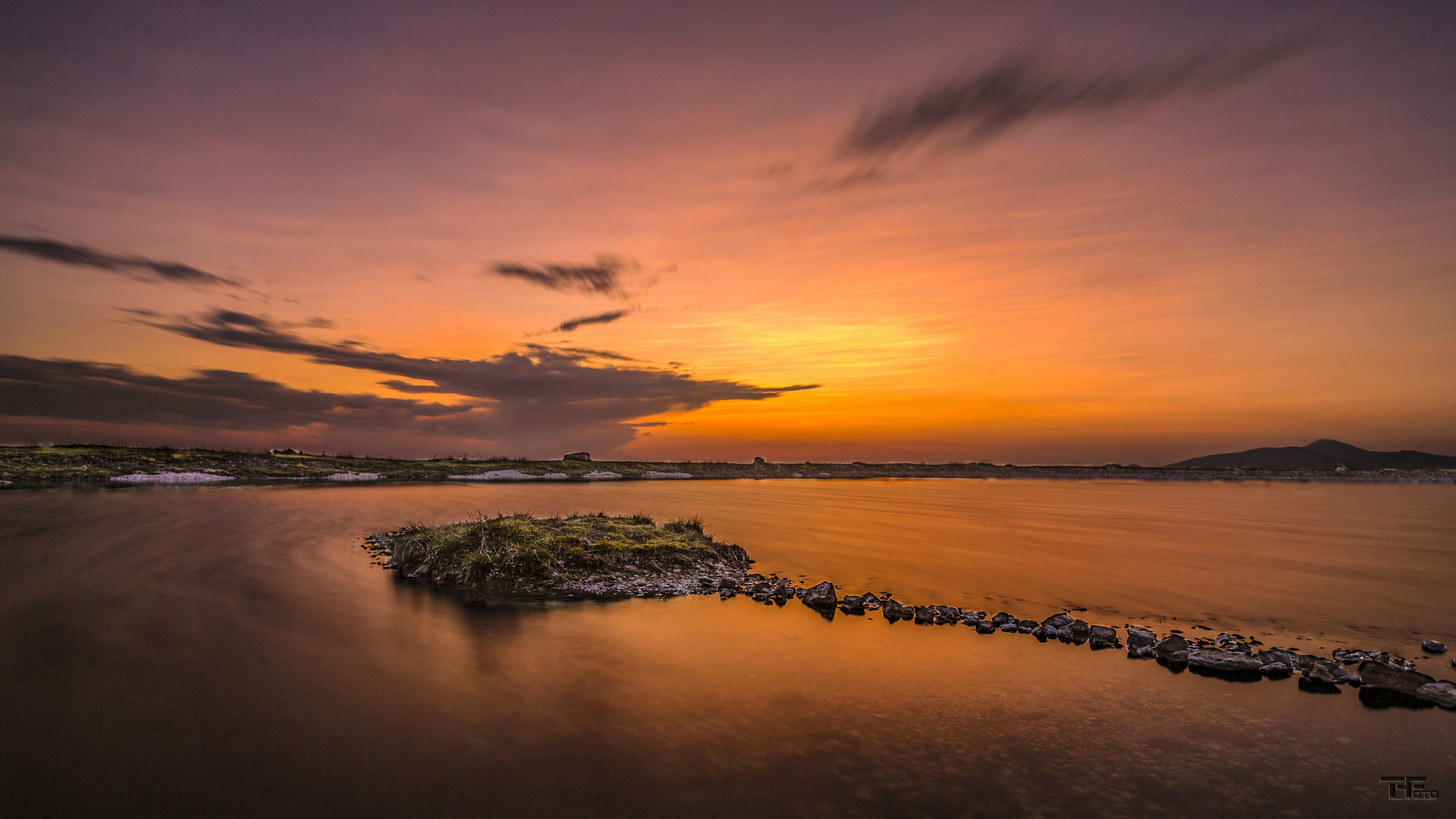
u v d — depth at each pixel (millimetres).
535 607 12094
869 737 6926
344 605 11859
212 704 7297
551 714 7270
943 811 5527
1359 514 34906
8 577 13359
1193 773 6324
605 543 16062
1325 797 5910
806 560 18219
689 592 13641
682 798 5605
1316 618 12273
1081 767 6391
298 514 25562
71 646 9172
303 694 7672
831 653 9766
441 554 14930
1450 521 31094
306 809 5254
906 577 15727
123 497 30016
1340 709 7922
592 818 5246
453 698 7676
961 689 8406
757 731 7004
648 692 8055
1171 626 11641
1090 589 14539
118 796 5379
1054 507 37812
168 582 13172
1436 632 11414
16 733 6520
